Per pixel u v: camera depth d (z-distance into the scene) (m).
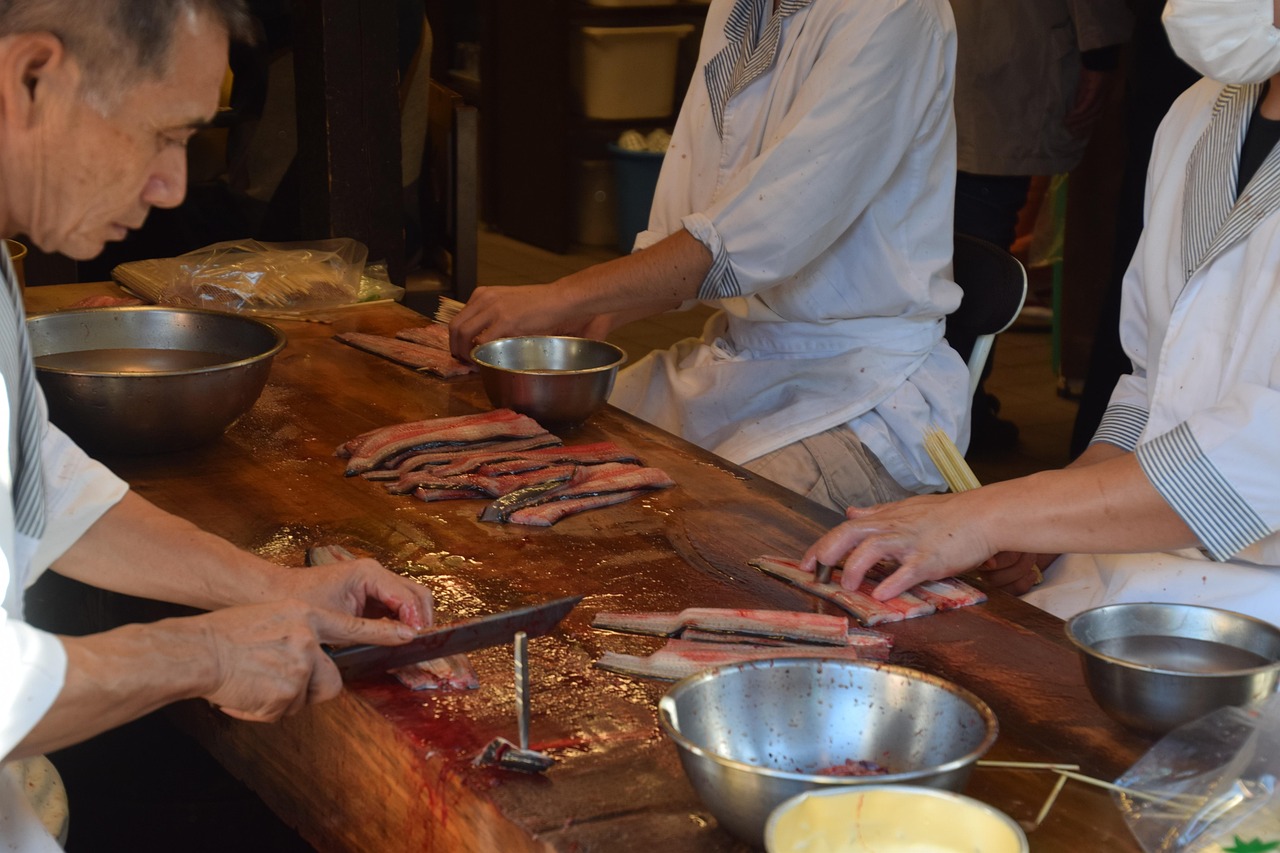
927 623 1.80
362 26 3.64
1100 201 5.69
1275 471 1.88
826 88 2.71
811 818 1.15
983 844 1.13
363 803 1.57
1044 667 1.69
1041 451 5.30
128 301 3.22
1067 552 1.94
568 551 1.98
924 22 2.79
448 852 1.42
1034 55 4.98
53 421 2.23
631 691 1.58
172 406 2.21
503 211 8.63
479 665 1.63
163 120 1.38
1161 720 1.45
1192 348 2.22
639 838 1.29
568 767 1.41
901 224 2.97
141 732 2.56
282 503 2.12
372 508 2.12
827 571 1.90
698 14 8.06
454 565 1.92
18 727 1.24
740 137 3.06
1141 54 4.51
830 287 3.01
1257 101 2.21
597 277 2.75
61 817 1.70
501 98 8.42
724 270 2.73
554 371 2.45
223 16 1.40
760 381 3.07
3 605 1.42
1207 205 2.23
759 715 1.41
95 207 1.40
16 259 3.10
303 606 1.50
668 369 3.25
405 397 2.65
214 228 4.62
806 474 2.87
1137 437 2.39
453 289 4.07
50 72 1.30
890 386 2.97
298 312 3.22
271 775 1.77
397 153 3.79
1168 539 1.93
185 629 1.39
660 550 1.99
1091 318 5.82
